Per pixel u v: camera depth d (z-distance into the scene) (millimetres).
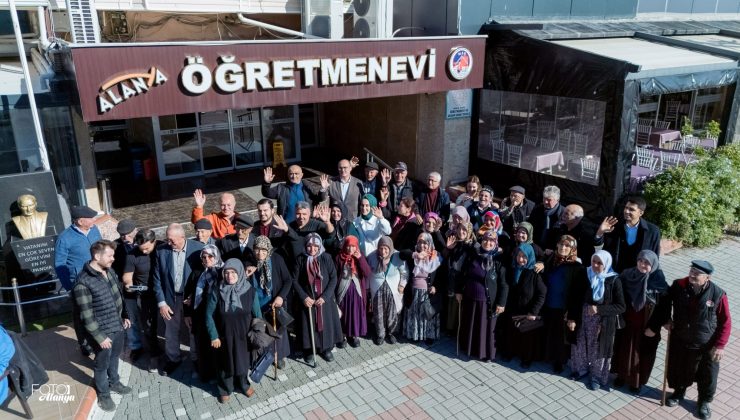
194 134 14617
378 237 7461
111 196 12961
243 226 6605
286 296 6418
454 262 6871
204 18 12656
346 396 6215
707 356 5680
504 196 12938
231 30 13031
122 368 6676
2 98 8156
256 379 6211
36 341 6934
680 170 10750
